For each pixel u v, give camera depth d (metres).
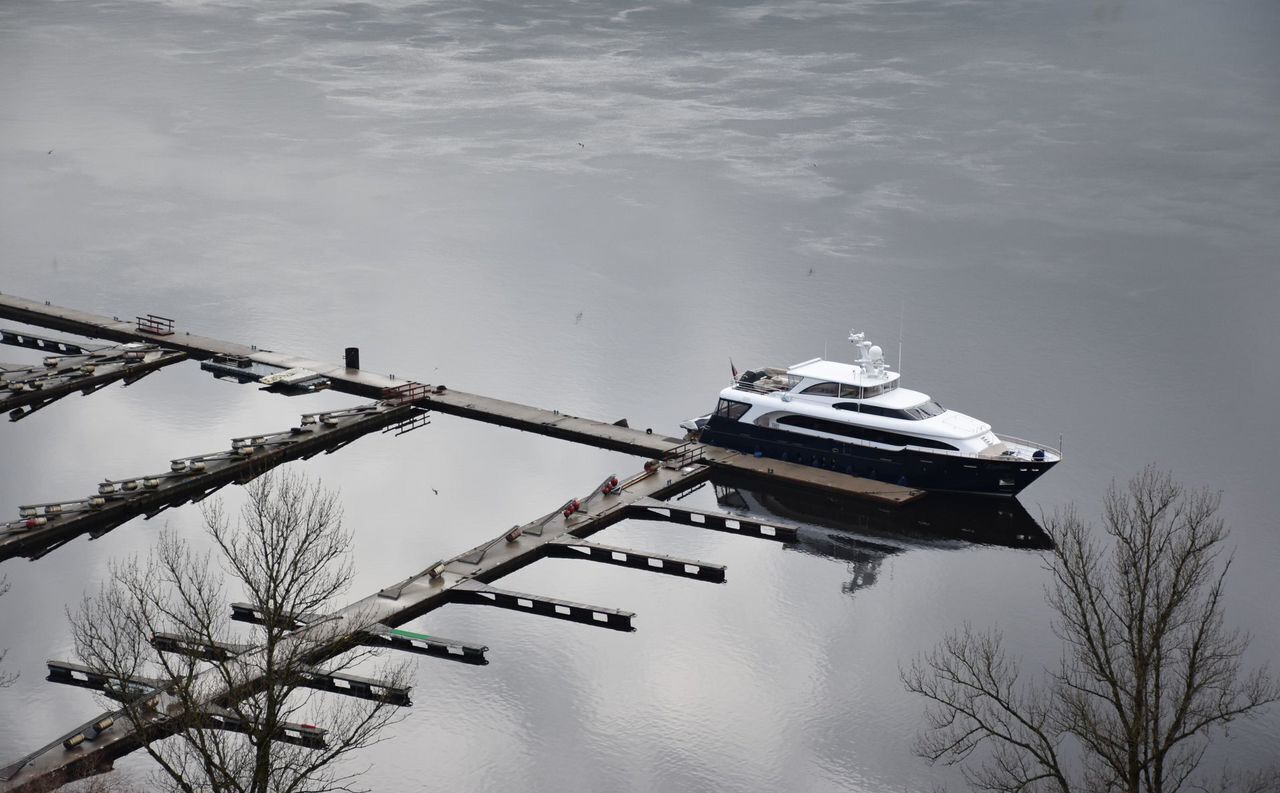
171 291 141.25
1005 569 89.19
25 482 100.81
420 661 77.75
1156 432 110.62
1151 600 63.38
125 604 77.75
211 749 64.69
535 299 140.62
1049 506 97.12
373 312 136.50
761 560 90.25
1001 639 81.19
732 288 143.12
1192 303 139.12
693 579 88.00
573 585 86.56
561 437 108.50
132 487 95.06
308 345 127.94
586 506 95.00
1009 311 136.75
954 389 118.69
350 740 62.69
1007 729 67.88
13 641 78.12
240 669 65.69
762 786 69.44
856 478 98.50
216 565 85.25
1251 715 72.25
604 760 70.94
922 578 88.25
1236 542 92.31
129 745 66.88
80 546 89.38
